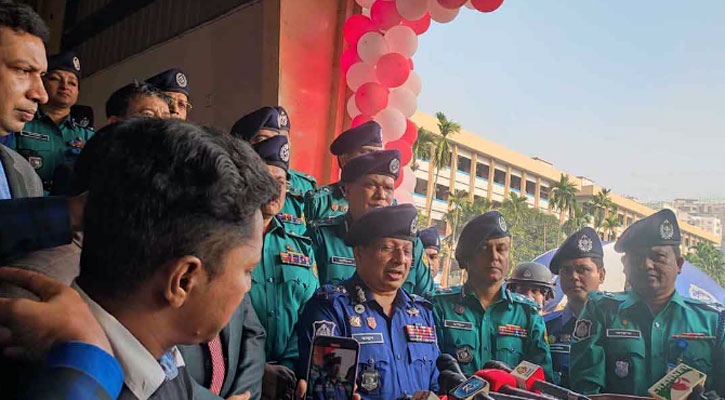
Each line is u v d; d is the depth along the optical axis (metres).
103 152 0.61
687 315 2.03
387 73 2.97
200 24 4.94
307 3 3.96
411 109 3.21
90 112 3.63
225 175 0.60
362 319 1.80
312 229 2.62
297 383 1.66
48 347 0.56
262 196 0.64
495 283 2.13
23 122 1.44
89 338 0.57
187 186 0.58
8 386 0.57
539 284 2.32
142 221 0.58
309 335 1.79
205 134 0.63
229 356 1.45
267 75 3.91
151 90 2.50
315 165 3.96
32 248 0.74
